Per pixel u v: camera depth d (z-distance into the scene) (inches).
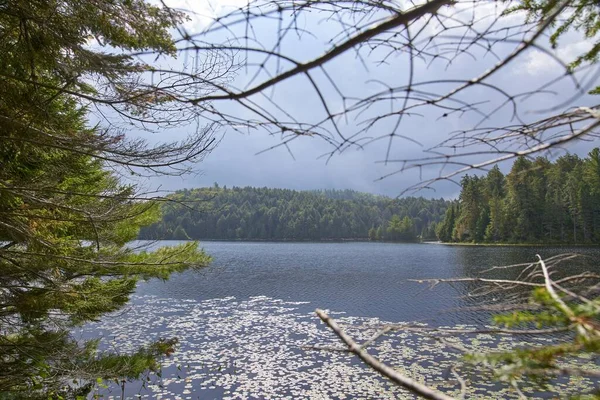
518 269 487.2
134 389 334.0
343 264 1483.8
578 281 45.1
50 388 194.1
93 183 209.0
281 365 397.7
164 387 340.2
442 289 803.4
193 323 583.8
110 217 183.6
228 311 676.7
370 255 1930.4
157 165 160.7
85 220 184.9
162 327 555.5
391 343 428.8
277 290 904.9
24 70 141.5
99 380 201.6
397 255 1876.2
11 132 145.7
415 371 343.0
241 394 330.0
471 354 42.2
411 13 32.8
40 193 168.9
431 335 46.9
